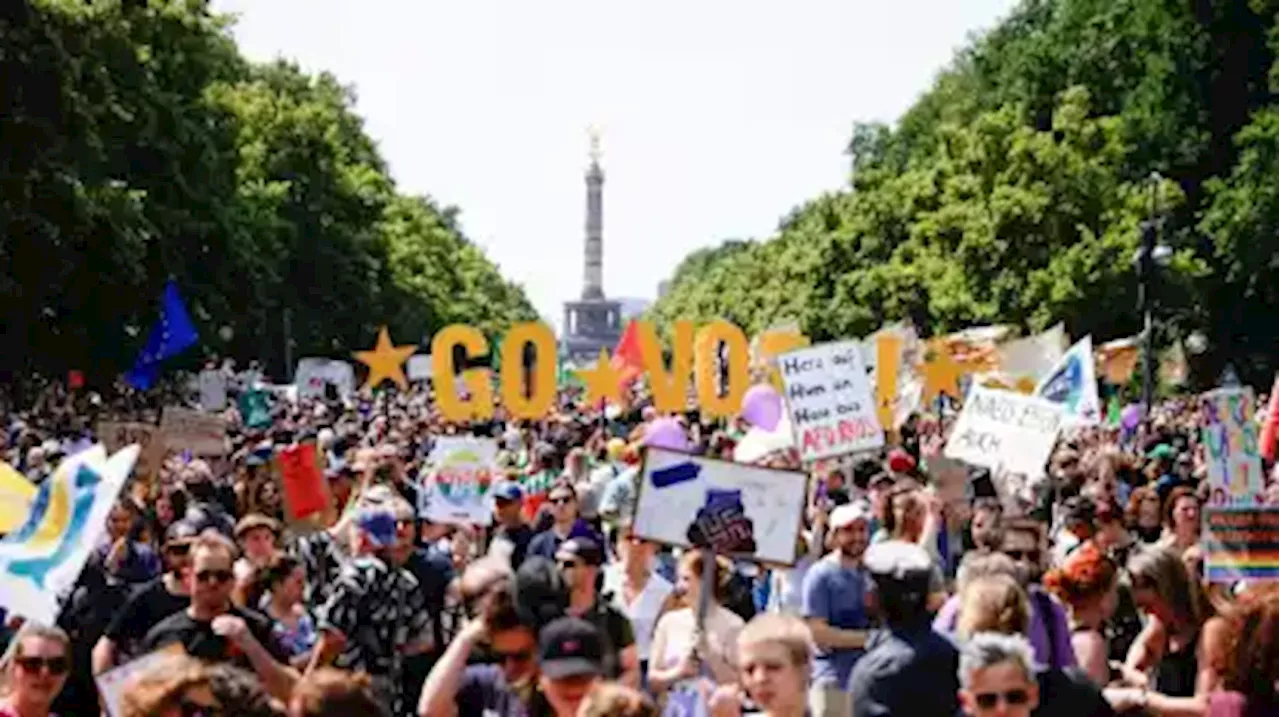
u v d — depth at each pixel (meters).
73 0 49.72
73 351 51.88
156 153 59.69
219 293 63.41
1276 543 12.97
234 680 6.69
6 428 35.91
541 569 8.50
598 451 29.19
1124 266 65.38
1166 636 10.00
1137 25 78.44
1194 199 75.94
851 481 19.17
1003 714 7.64
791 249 130.12
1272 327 72.31
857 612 11.67
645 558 12.04
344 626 11.15
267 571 11.74
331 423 42.00
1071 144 70.12
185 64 65.62
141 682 6.70
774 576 14.05
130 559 14.18
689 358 29.67
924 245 78.81
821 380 19.08
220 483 20.78
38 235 45.81
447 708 8.65
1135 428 38.22
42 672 9.05
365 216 102.38
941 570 14.19
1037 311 66.88
